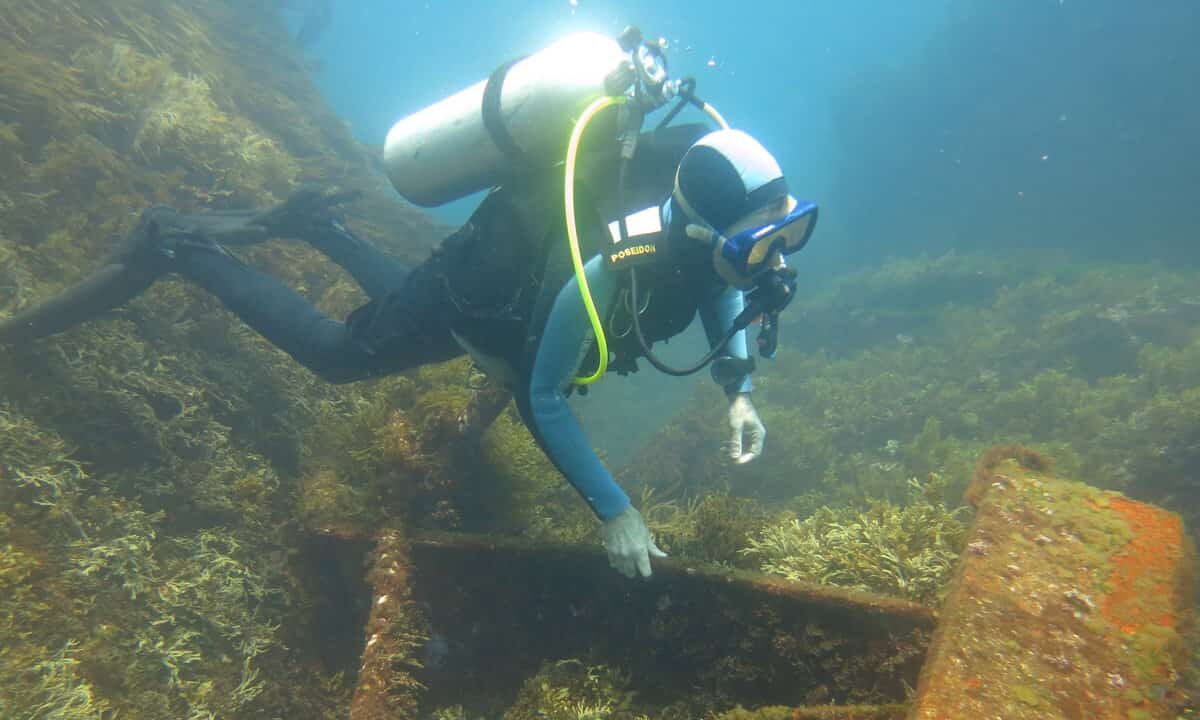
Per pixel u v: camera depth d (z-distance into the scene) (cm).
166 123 546
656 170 221
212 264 320
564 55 222
